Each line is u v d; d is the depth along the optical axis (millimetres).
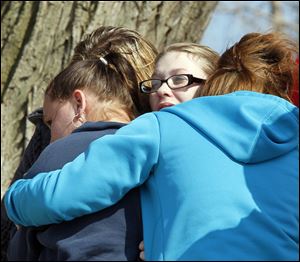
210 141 4574
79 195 4477
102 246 4520
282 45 5270
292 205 4406
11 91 9203
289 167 4547
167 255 4223
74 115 5438
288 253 4238
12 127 9109
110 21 9375
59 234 4629
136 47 5891
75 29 9273
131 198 4676
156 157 4598
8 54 9344
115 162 4539
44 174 4711
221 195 4320
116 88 5492
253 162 4508
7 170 8984
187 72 5914
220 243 4172
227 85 5070
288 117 4648
